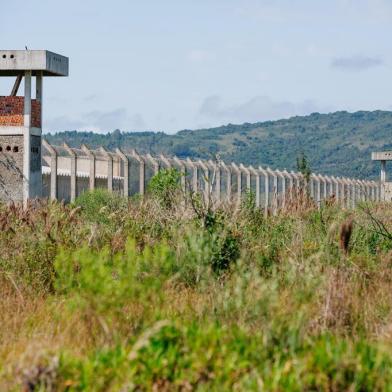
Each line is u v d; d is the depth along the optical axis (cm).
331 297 3031
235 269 3688
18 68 7188
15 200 7262
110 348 2447
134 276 2883
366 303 3238
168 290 3306
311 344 2403
